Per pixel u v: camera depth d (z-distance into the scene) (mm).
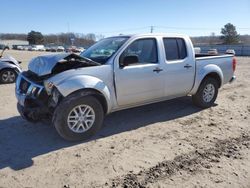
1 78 10305
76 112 4531
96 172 3688
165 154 4207
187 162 3963
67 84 4344
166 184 3410
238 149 4410
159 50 5488
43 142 4652
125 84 5000
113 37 5715
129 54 5094
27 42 110188
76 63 4906
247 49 50719
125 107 5277
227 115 6195
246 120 5863
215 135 4992
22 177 3572
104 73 4742
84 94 4492
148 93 5391
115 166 3840
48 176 3596
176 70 5734
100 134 4996
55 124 4422
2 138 4816
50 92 4391
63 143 4609
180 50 5883
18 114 6180
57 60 4629
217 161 4000
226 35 84000
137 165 3867
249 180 3514
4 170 3742
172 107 6730
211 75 6574
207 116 6102
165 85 5613
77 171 3713
